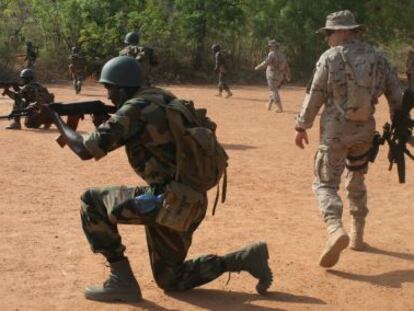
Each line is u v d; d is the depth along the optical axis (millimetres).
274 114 18953
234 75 33531
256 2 34312
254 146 12852
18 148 11961
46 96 13047
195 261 5195
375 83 5855
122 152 11695
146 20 32906
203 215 4930
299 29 34156
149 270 5762
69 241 6535
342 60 5781
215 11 33438
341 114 5801
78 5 32906
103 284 5109
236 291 5328
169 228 4930
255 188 9102
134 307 4957
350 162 6203
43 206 7879
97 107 5004
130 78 4754
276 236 6859
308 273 5762
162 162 4711
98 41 32375
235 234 6879
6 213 7531
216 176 4742
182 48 33500
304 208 8055
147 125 4609
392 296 5281
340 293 5320
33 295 5152
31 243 6445
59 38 33250
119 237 5031
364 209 6363
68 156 11242
